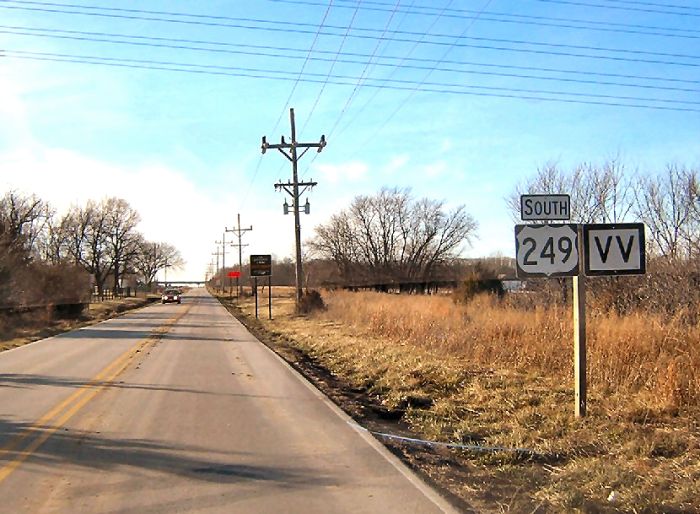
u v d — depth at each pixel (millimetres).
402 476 6520
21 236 37844
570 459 7031
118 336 26562
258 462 7000
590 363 10906
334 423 9148
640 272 8641
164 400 10922
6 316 31125
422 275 83875
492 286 32781
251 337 26156
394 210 85250
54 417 9375
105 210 92688
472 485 6281
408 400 10969
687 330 11430
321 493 5941
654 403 8750
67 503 5609
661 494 5668
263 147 37469
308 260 89312
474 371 12555
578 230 8625
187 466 6805
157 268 133125
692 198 22422
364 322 26375
